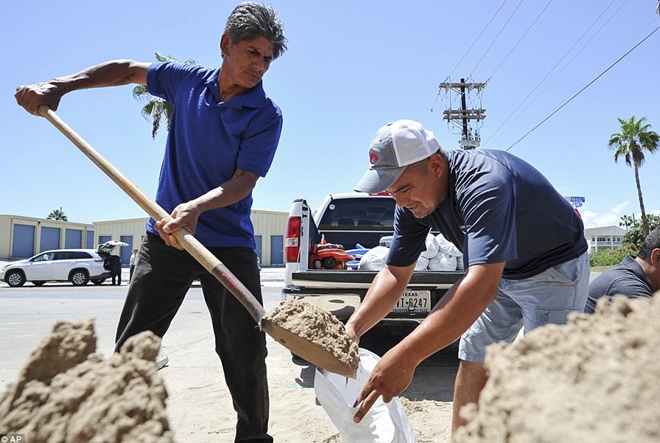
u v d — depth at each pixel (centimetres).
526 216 204
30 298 1253
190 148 237
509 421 66
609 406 61
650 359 68
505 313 237
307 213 463
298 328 158
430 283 419
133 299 231
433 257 453
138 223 4072
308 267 479
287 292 440
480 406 75
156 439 78
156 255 229
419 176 194
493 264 162
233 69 228
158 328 234
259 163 233
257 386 229
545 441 59
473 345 236
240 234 238
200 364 466
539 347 78
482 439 70
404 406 337
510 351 80
